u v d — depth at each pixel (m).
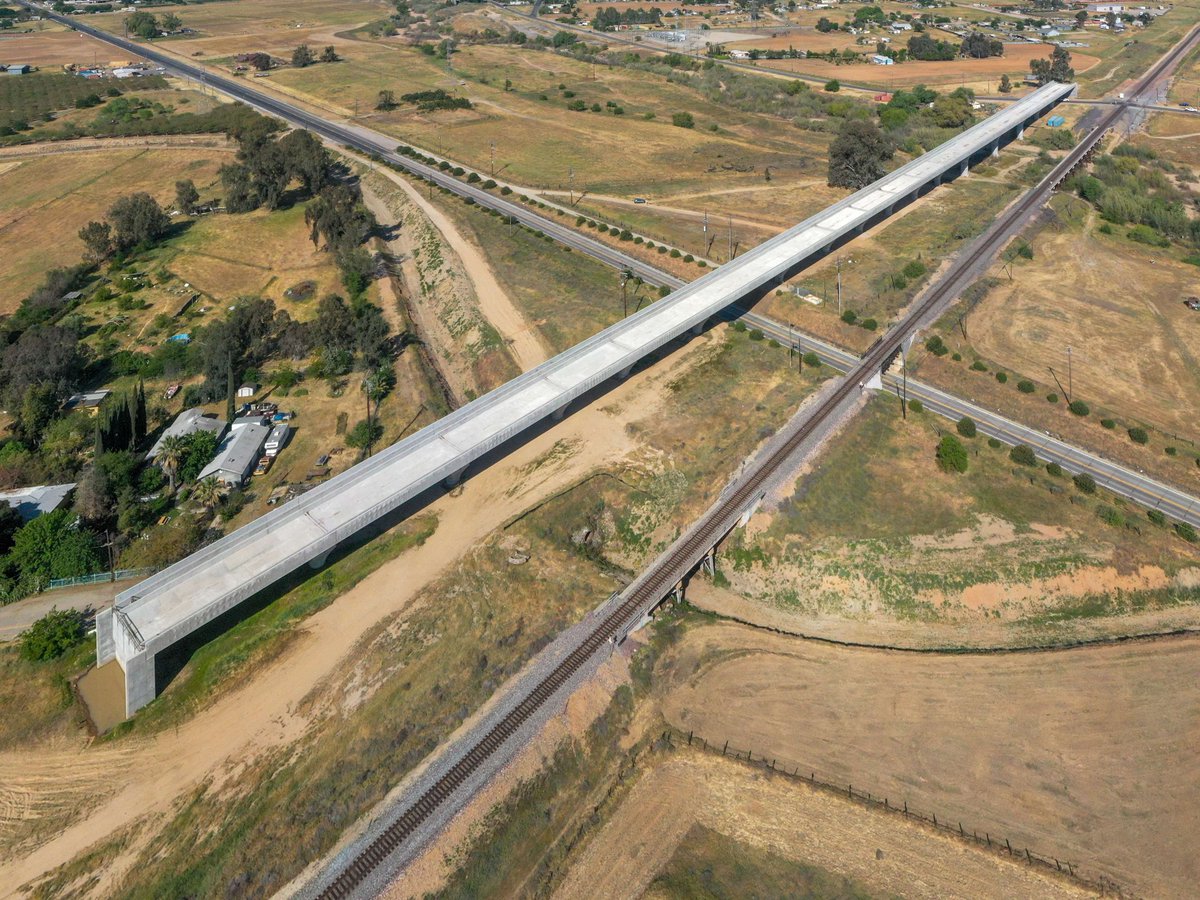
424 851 54.06
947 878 55.88
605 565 80.12
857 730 65.12
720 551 81.50
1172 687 68.19
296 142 175.38
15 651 69.31
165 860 54.28
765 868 56.75
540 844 56.38
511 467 90.62
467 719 62.81
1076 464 93.31
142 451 95.88
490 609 73.00
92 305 132.88
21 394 102.31
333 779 58.84
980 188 175.25
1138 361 112.75
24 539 77.69
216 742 61.97
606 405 101.06
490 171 190.12
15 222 165.62
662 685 68.38
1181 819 58.56
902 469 90.38
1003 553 80.00
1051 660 70.94
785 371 107.69
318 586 75.44
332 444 97.19
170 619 65.31
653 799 60.28
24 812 57.56
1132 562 79.00
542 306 126.19
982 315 124.38
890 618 76.00
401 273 146.88
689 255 142.00
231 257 150.12
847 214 147.38
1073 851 56.78
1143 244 150.50
